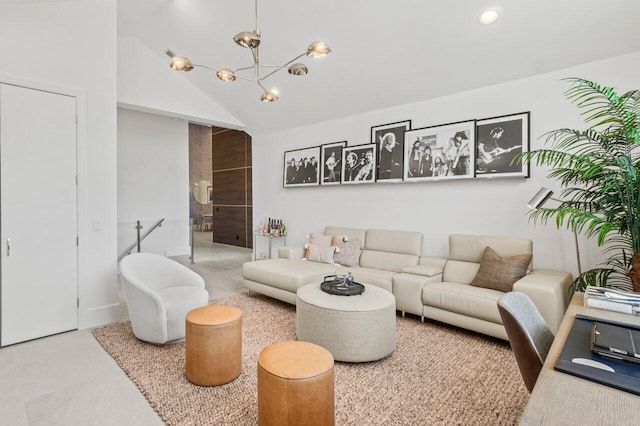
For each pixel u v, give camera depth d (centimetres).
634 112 243
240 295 434
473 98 375
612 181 232
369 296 274
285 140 590
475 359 258
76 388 214
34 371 235
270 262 436
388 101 436
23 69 282
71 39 307
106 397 204
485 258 330
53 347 274
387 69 384
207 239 934
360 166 474
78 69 312
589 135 250
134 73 469
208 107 554
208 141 1157
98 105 324
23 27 282
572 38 288
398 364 249
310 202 552
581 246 311
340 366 246
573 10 265
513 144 345
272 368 160
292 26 363
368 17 325
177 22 411
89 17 318
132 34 455
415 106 423
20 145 280
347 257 433
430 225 412
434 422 182
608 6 256
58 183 300
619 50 286
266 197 629
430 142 405
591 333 124
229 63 450
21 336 283
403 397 205
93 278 321
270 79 466
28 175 285
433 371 238
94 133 321
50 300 297
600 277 265
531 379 130
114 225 335
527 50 311
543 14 275
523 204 343
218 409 192
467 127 375
